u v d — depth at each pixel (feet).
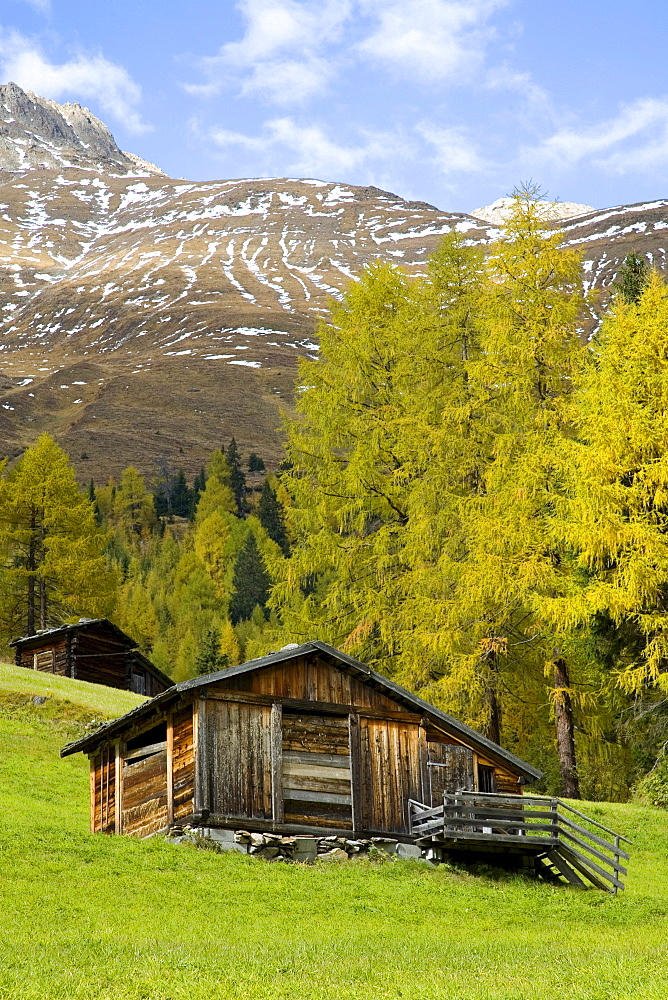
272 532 492.54
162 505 650.43
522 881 81.35
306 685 86.33
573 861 82.02
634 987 46.73
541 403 119.03
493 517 112.47
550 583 109.50
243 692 83.66
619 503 104.73
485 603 114.73
